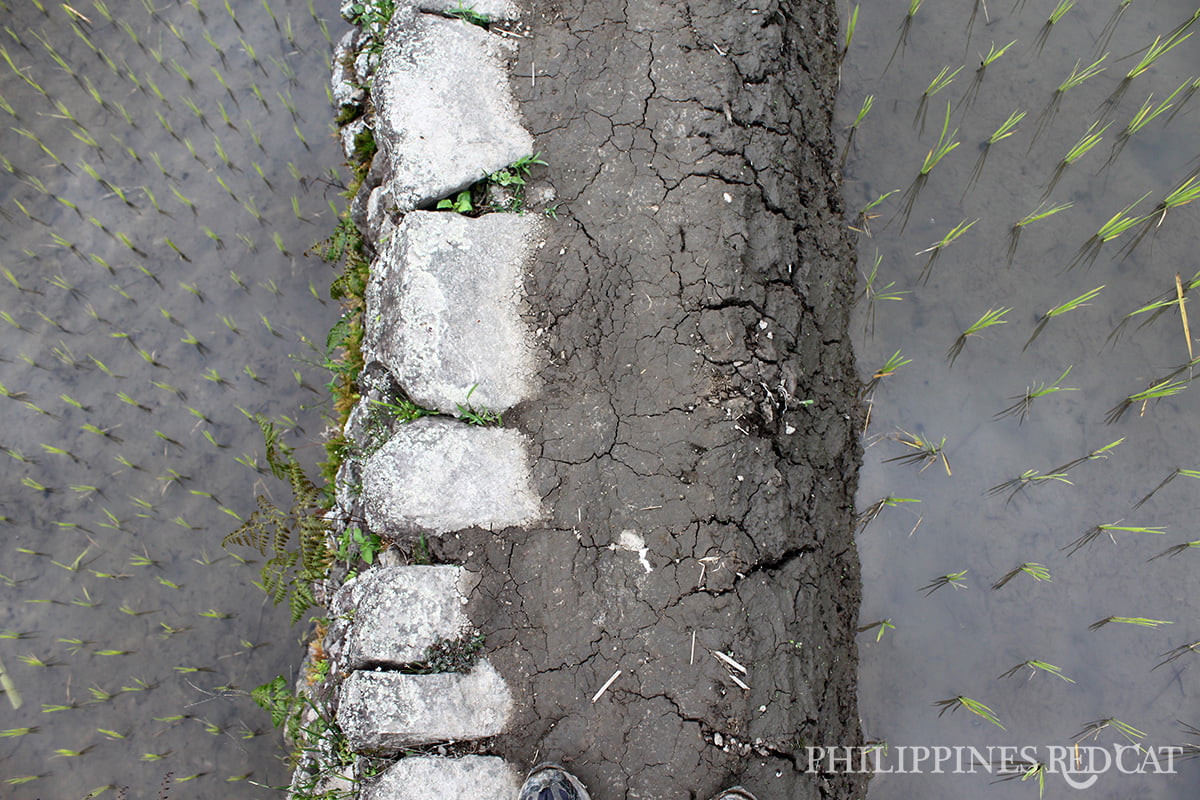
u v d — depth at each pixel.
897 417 1.42
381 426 1.34
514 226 1.34
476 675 1.24
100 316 1.57
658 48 1.38
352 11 1.62
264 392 1.55
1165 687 1.34
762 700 1.22
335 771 1.26
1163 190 1.49
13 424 1.53
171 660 1.45
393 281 1.32
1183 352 1.43
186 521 1.49
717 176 1.34
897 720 1.34
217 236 1.60
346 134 1.57
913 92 1.54
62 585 1.47
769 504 1.27
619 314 1.31
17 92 1.67
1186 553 1.37
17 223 1.60
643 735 1.21
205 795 1.40
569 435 1.29
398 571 1.26
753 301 1.32
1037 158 1.50
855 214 1.49
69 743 1.41
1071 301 1.43
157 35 1.69
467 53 1.39
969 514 1.39
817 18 1.52
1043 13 1.56
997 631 1.36
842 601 1.35
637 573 1.25
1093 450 1.40
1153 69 1.54
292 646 1.45
